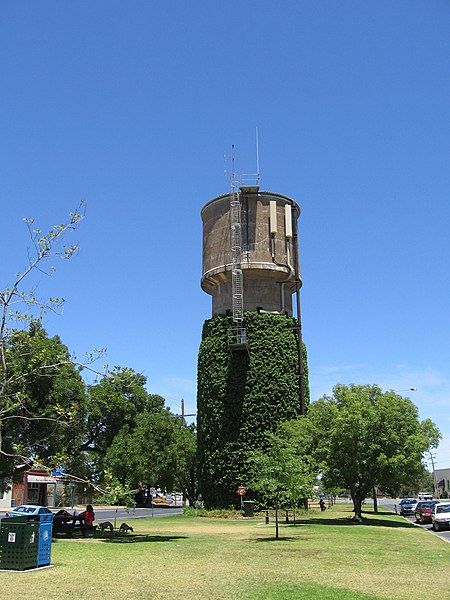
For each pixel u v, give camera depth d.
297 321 48.84
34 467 16.44
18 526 14.98
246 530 30.09
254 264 47.84
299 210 51.91
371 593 12.10
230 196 49.84
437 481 131.25
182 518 41.62
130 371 16.88
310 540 24.38
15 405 15.67
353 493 37.44
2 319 14.95
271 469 25.52
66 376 25.19
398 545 22.98
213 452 45.34
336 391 39.00
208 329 48.66
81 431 26.67
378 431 36.12
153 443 56.38
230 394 45.66
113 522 37.84
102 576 14.14
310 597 11.52
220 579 13.83
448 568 16.22
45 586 12.57
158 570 15.31
